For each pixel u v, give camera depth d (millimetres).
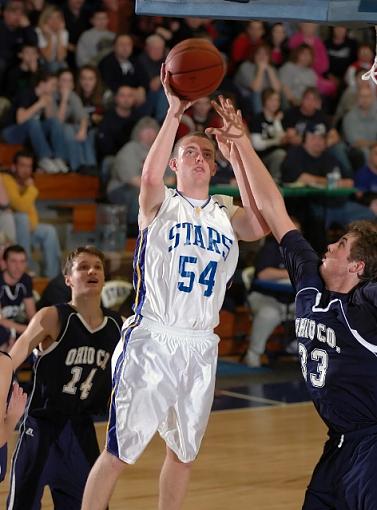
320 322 4812
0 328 10477
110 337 5832
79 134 13133
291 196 13016
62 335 5742
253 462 8320
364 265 4805
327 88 15359
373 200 13305
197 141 5305
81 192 13203
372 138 14773
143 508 7062
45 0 14609
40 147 12945
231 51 14906
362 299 4758
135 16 14789
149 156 5102
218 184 12695
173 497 5430
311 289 4902
